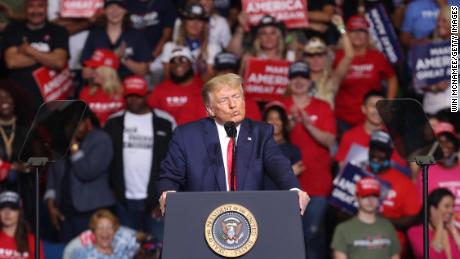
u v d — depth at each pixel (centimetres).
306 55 2398
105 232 2164
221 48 2473
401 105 1358
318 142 2289
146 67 2467
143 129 2262
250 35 2441
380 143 2227
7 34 2428
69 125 1353
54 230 2241
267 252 1069
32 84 2416
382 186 2214
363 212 2159
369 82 2441
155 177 2244
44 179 2289
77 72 2500
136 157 2245
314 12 2481
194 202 1083
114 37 2458
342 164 2295
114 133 2253
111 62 2381
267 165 1224
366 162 2256
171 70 2362
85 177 2238
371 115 2297
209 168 1223
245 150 1226
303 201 1107
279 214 1080
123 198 2233
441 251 2155
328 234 2252
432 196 2161
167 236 1073
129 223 2231
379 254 2145
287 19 2445
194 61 2417
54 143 1349
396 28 2502
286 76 2348
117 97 2372
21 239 2145
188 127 1252
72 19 2477
